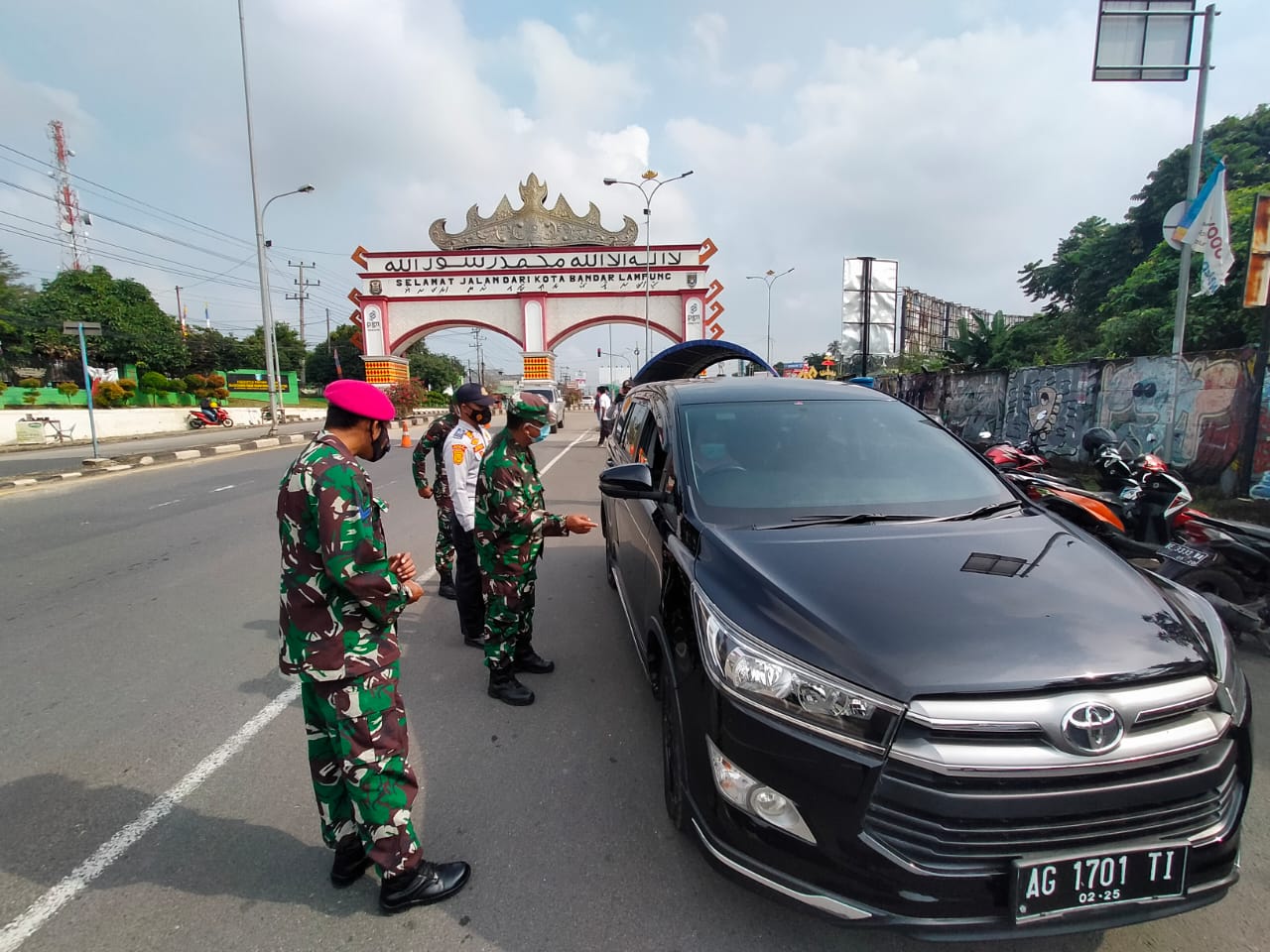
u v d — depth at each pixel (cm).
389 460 1572
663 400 393
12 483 1173
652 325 3216
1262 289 748
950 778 173
